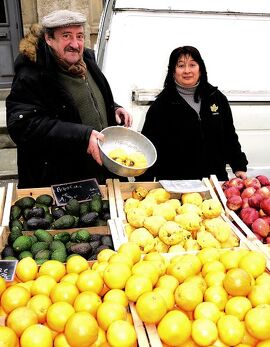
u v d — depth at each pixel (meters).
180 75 3.07
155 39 3.58
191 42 3.64
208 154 3.25
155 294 1.52
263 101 3.78
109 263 1.75
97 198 2.46
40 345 1.38
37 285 1.66
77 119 2.78
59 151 2.86
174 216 2.25
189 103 3.18
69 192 2.59
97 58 4.72
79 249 2.02
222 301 1.59
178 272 1.74
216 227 2.15
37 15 7.09
